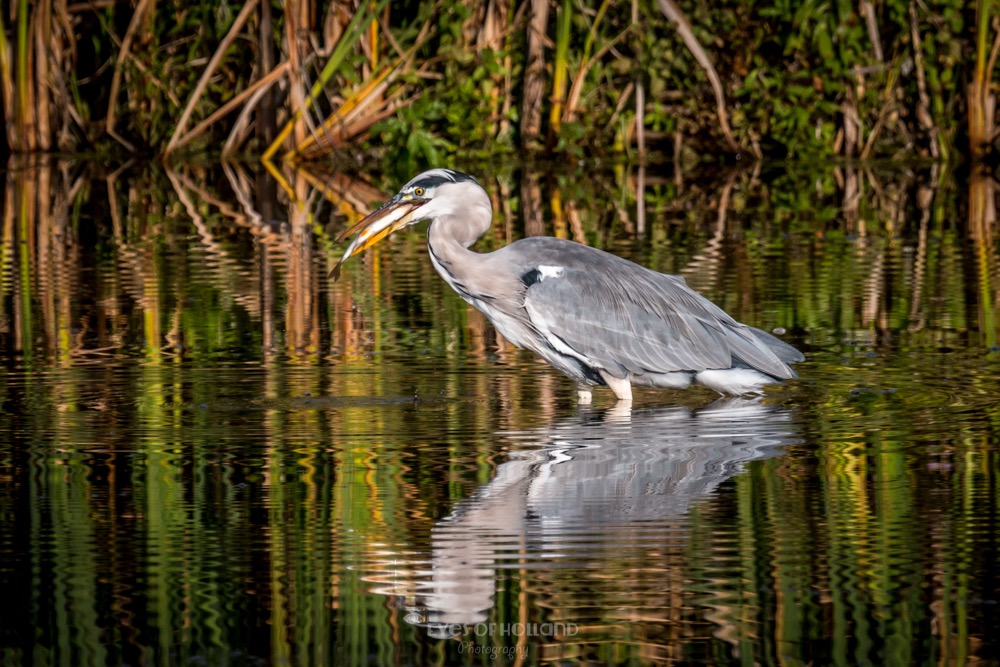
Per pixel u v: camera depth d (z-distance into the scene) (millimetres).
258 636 7180
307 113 29703
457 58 29812
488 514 8828
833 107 30094
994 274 17516
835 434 10656
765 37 30703
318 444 10430
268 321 15125
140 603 7531
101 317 15258
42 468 9789
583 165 30297
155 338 14234
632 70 29875
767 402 11805
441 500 9094
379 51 30609
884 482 9398
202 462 9945
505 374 12836
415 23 30219
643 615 7387
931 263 18422
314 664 6938
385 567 7988
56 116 31531
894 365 12984
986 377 12477
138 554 8172
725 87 31047
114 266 18594
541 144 30656
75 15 31703
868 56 30125
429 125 30906
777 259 18797
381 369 12945
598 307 12062
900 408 11422
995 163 29656
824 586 7695
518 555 8156
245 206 24797
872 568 7906
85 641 7125
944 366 12914
